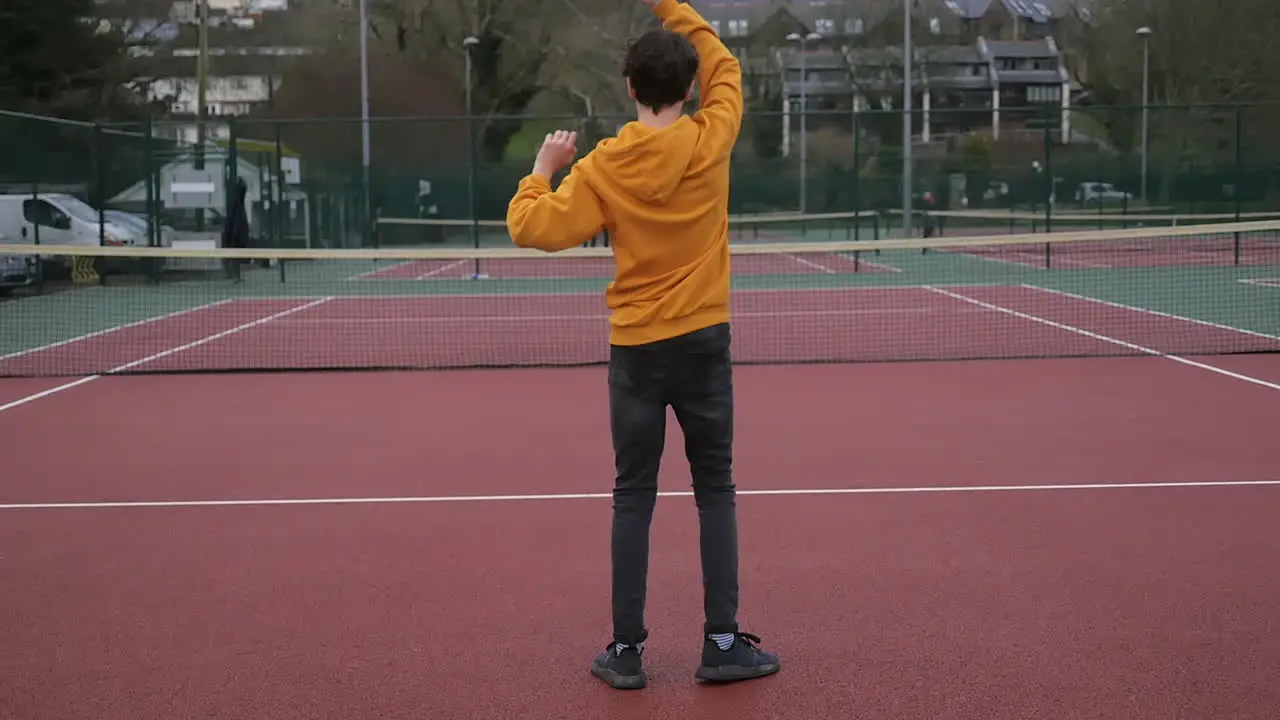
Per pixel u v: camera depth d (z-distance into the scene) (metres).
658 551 5.27
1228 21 49.41
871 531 5.57
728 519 3.89
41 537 5.64
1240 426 8.00
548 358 12.44
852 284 22.08
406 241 28.92
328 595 4.75
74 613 4.57
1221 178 27.12
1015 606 4.52
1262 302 17.17
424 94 48.38
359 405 9.45
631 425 3.83
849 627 4.34
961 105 69.56
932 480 6.58
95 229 21.48
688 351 3.78
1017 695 3.73
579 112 51.41
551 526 5.74
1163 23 52.41
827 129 38.28
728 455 3.91
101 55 40.25
